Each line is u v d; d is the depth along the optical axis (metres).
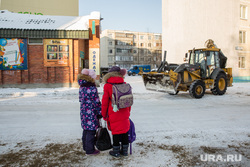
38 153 3.41
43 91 11.84
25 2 21.30
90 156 3.30
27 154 3.37
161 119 5.75
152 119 5.75
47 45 13.91
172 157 3.25
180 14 25.02
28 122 5.42
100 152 3.48
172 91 8.77
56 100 9.10
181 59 25.06
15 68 13.63
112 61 66.19
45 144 3.85
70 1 23.14
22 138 4.18
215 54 10.59
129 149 3.59
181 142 3.94
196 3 23.84
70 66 14.24
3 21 13.65
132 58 68.31
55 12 22.58
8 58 13.53
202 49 10.42
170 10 26.58
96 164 3.01
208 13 23.39
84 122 3.22
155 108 7.30
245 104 8.11
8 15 14.35
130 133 3.31
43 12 22.11
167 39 27.25
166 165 2.97
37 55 13.91
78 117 6.00
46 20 14.39
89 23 14.58
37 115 6.23
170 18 26.61
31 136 4.31
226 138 4.16
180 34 25.05
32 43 13.80
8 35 13.24
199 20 23.80
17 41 13.56
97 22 14.64
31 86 13.91
